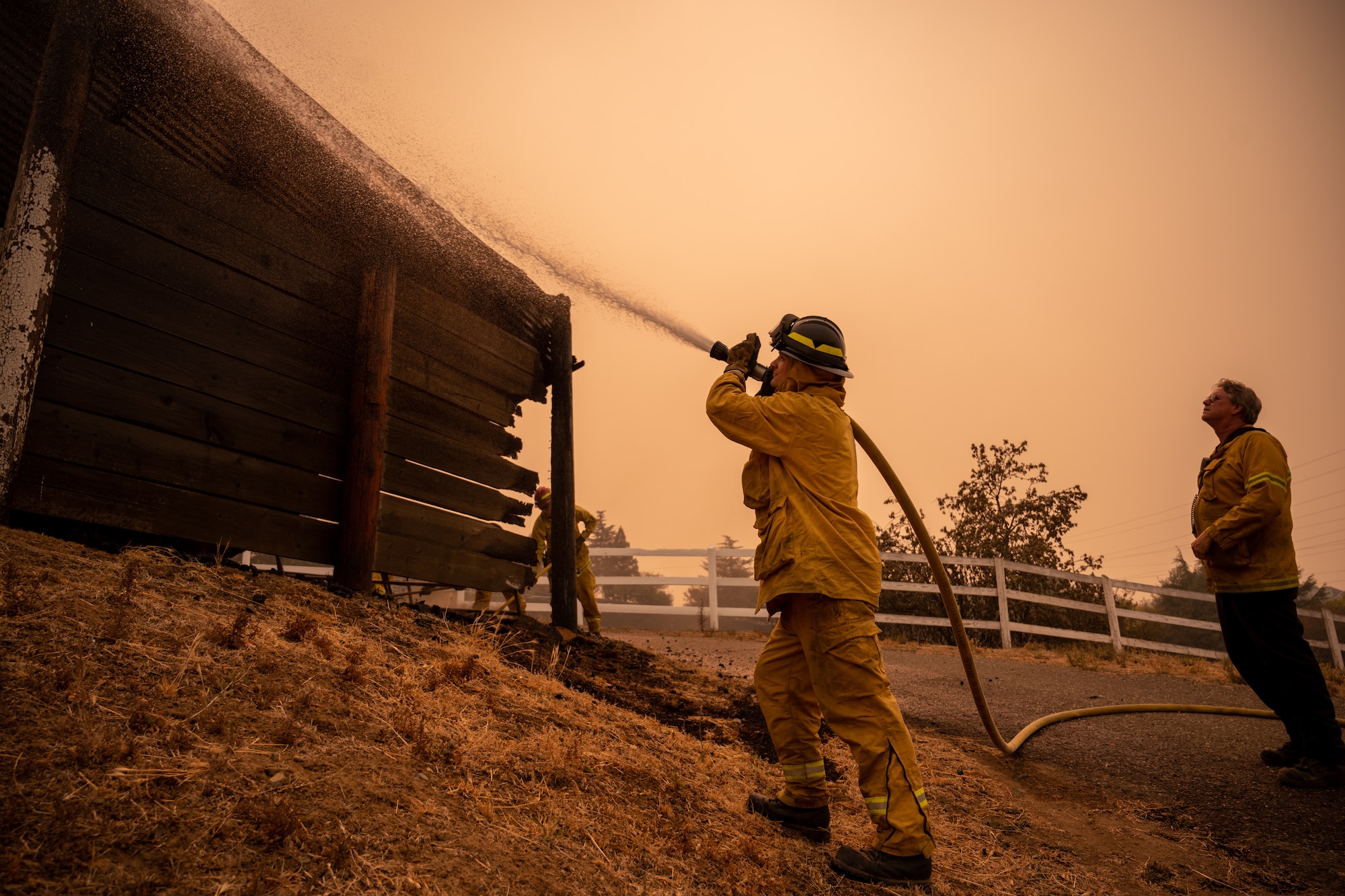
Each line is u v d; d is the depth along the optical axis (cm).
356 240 504
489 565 594
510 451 635
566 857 202
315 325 479
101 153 374
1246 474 418
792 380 310
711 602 1129
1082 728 502
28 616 216
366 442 477
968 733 488
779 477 288
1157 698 612
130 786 161
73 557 284
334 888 153
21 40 400
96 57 368
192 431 406
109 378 373
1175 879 301
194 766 174
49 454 347
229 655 243
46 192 335
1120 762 436
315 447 471
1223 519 414
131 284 385
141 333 388
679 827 253
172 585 297
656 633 1106
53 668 194
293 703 226
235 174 477
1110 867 313
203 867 146
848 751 425
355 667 275
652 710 435
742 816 289
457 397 582
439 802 203
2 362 320
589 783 260
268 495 441
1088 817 363
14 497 332
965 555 1413
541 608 1086
